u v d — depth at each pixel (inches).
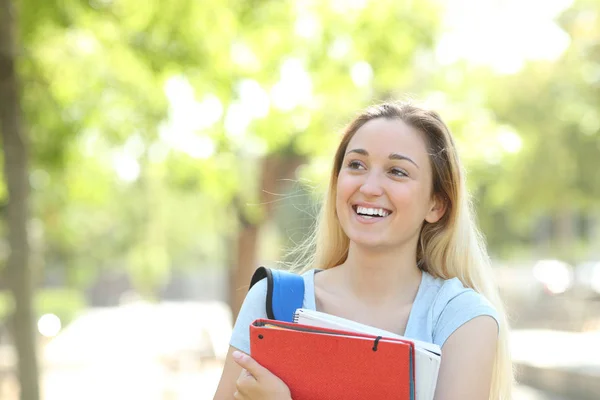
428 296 119.1
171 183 535.8
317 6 450.0
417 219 119.3
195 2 397.4
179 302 2930.6
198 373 799.1
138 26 404.5
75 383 743.7
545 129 830.5
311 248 140.0
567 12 804.0
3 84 382.6
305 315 112.0
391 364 104.3
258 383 107.3
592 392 572.7
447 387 111.8
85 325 1533.0
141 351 1031.6
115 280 2915.8
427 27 464.1
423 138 120.5
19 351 384.5
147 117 466.6
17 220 386.0
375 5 451.5
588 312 1053.8
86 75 459.8
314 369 107.0
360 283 120.3
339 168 127.8
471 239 127.6
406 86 533.0
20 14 400.2
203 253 2655.0
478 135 516.7
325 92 470.9
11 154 386.0
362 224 117.6
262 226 543.8
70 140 465.1
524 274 1239.5
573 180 881.5
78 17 412.2
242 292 540.4
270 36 441.1
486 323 115.0
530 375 667.4
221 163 494.9
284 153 521.0
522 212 955.3
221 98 430.0
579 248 1381.6
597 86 829.2
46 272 2142.0
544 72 801.6
